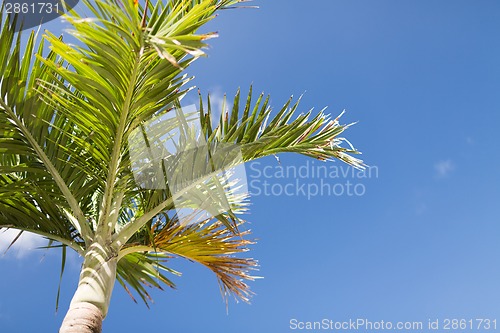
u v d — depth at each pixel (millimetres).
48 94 2912
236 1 2953
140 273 3746
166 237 3400
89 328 2553
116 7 2094
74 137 2871
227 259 3643
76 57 2424
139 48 2227
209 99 3072
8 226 3098
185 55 2645
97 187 3291
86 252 2926
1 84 2725
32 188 3020
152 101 2715
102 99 2648
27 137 2889
